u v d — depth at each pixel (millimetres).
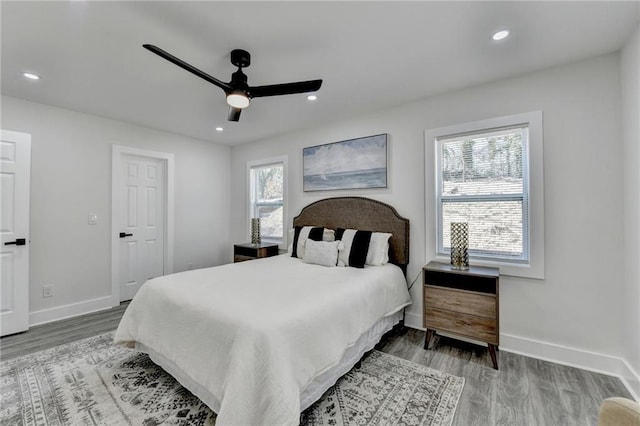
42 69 2318
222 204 4969
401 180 3107
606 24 1766
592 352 2150
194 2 1575
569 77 2244
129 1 1565
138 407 1710
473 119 2658
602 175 2125
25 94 2807
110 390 1876
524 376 2059
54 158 3137
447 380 2004
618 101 2070
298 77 2449
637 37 1798
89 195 3404
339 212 3508
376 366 2191
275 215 4469
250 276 2428
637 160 1828
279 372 1349
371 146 3301
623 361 2010
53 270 3131
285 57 2150
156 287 2125
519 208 2502
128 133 3748
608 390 1890
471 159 2732
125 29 1811
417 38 1923
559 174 2275
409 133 3049
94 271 3443
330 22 1756
